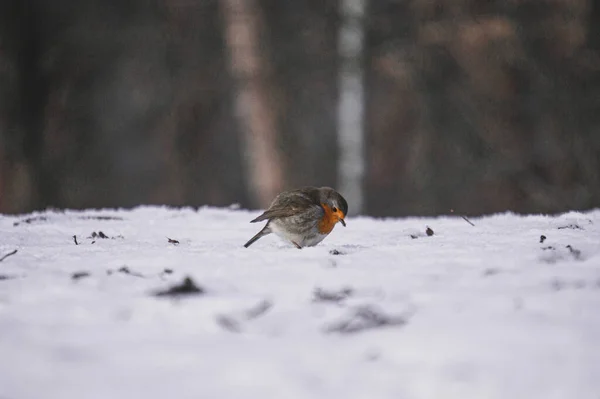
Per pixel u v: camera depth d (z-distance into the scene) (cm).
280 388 394
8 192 2978
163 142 3130
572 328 477
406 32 2777
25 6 2980
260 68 2858
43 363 431
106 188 3161
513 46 2598
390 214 2941
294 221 909
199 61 3014
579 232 896
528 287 584
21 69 2988
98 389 393
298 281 621
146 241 929
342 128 2902
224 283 616
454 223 1080
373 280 620
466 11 2666
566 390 391
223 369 421
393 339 470
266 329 496
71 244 891
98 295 578
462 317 508
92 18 3058
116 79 3117
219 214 1270
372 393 389
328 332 488
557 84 2612
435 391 392
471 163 2741
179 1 2992
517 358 433
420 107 2766
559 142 2658
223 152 3186
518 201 2708
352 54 2791
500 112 2659
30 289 598
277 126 2891
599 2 2616
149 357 440
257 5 2862
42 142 3039
